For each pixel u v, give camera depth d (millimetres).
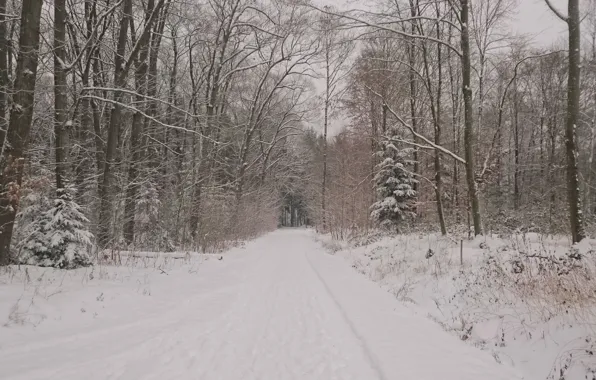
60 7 9719
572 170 8859
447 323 6707
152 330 5766
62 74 9969
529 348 5027
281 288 9859
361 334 5824
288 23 23578
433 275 9492
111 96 12844
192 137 20500
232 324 6527
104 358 4594
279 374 4512
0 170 7832
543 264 7301
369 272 12789
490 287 7332
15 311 5441
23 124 7961
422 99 19281
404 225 20219
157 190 19094
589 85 20953
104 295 6922
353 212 24469
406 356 4879
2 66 9852
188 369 4555
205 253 15844
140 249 15789
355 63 17094
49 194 10836
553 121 25547
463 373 4371
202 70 22109
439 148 12469
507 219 17156
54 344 4883
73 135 15320
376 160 24453
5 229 7863
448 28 15398
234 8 20922
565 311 5262
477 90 20344
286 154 40188
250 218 29312
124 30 13391
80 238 8711
